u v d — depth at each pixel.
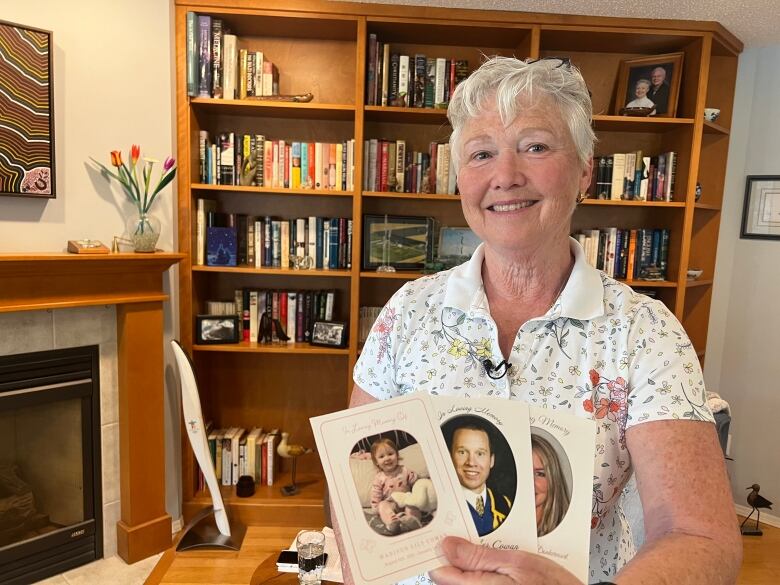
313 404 2.81
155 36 2.19
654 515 0.60
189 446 2.49
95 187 2.10
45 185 1.95
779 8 2.19
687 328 2.85
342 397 2.81
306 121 2.64
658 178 2.54
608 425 0.69
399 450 0.63
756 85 2.67
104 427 2.19
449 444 0.64
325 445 0.63
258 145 2.45
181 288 2.42
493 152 0.73
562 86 0.71
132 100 2.16
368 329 2.61
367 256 2.53
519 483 0.62
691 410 0.63
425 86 2.43
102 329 2.14
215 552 2.23
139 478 2.22
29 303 1.88
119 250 2.13
